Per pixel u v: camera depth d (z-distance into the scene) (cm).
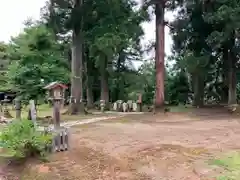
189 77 3180
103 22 2147
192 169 595
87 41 2445
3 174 575
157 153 731
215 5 2005
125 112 2383
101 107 2580
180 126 1327
